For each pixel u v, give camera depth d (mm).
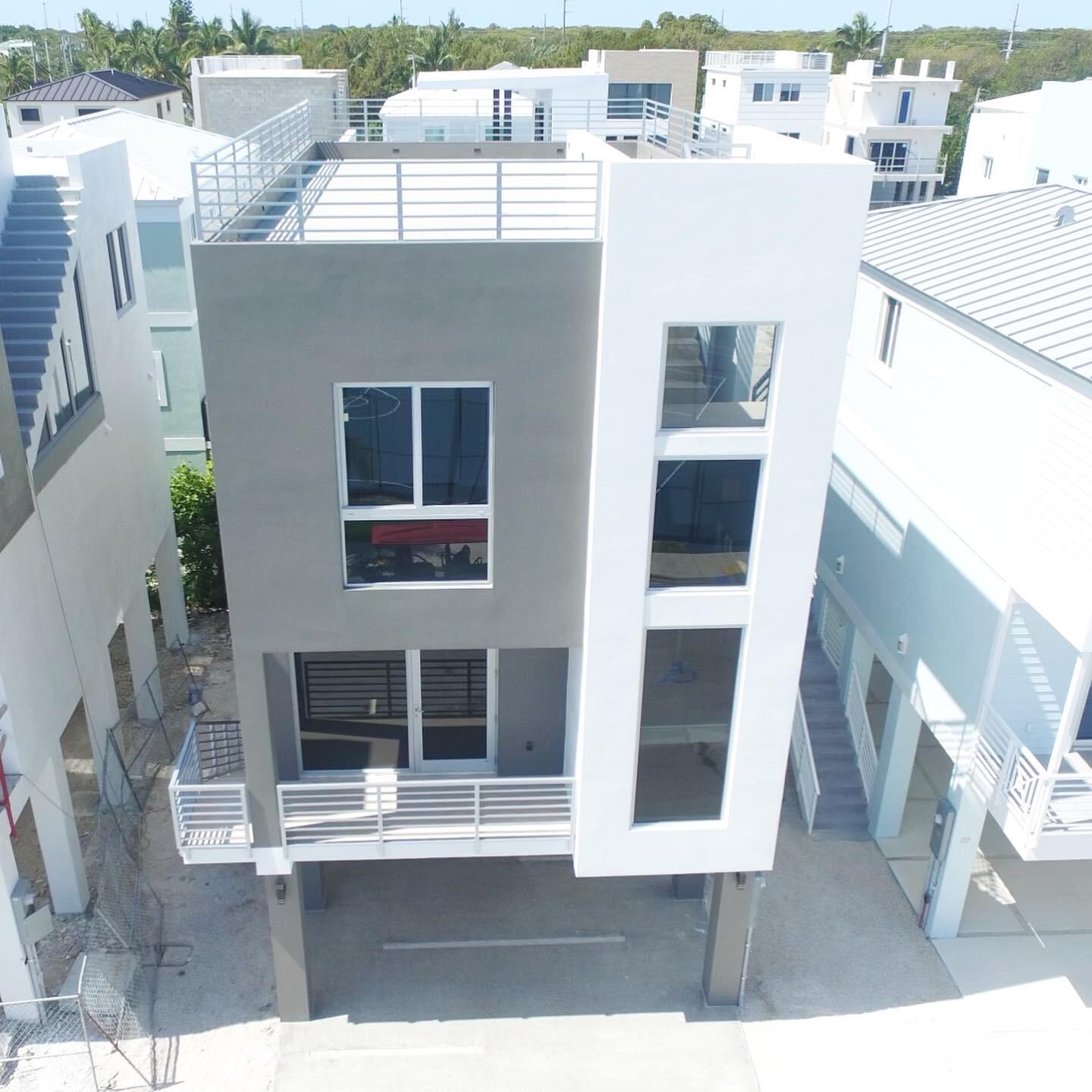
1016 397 12125
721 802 10805
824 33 113562
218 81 32469
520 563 9578
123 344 16141
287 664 10734
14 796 11523
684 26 101438
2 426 10820
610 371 8641
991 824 16625
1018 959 13820
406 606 9648
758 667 10016
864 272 16547
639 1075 11938
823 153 9180
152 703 17906
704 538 9477
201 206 9312
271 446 8875
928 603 14383
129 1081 11641
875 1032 12625
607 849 10844
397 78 75062
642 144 15109
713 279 8406
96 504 14578
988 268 14359
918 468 14867
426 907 14172
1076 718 12734
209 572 21469
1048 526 11383
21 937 11867
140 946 13312
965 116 74375
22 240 13070
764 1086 11883
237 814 10938
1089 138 32125
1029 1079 12094
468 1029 12414
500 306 8539
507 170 14367
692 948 13695
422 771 11930
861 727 16797
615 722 10141
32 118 55969
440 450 9102
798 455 9117
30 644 11914
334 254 8250
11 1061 11742
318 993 12797
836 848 15750
